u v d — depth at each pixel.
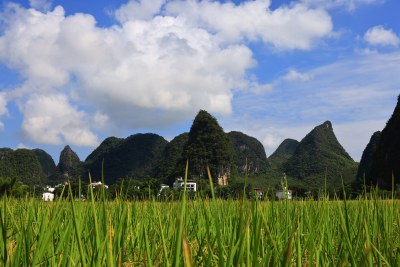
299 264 2.40
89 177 2.25
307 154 189.38
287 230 3.34
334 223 4.07
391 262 2.62
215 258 2.70
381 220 3.37
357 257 2.55
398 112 114.75
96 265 2.09
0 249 2.31
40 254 2.10
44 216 2.50
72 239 2.53
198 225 3.76
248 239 1.71
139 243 3.37
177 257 1.66
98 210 2.84
